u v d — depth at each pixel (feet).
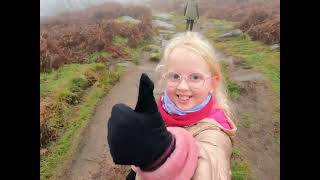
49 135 6.73
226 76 9.95
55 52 10.95
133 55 12.55
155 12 23.70
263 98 8.78
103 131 7.37
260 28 14.20
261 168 6.53
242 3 21.74
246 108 8.42
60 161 6.29
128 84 9.90
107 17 19.07
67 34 13.16
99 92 9.06
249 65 10.88
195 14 15.48
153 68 11.39
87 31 13.61
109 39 13.25
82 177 6.04
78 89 8.91
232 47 13.39
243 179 6.22
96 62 11.30
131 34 14.53
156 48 13.69
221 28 17.34
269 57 11.51
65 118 7.53
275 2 19.16
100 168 6.25
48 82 8.84
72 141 6.86
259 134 7.49
